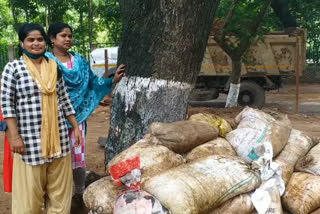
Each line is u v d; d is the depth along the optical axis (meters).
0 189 5.05
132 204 3.06
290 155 3.97
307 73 17.16
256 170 3.52
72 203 4.13
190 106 12.14
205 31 4.01
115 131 4.14
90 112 4.01
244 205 3.34
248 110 4.31
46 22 17.66
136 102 4.00
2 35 23.02
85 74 4.00
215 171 3.29
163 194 3.01
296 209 3.53
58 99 3.41
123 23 4.12
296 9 13.24
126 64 4.06
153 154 3.38
